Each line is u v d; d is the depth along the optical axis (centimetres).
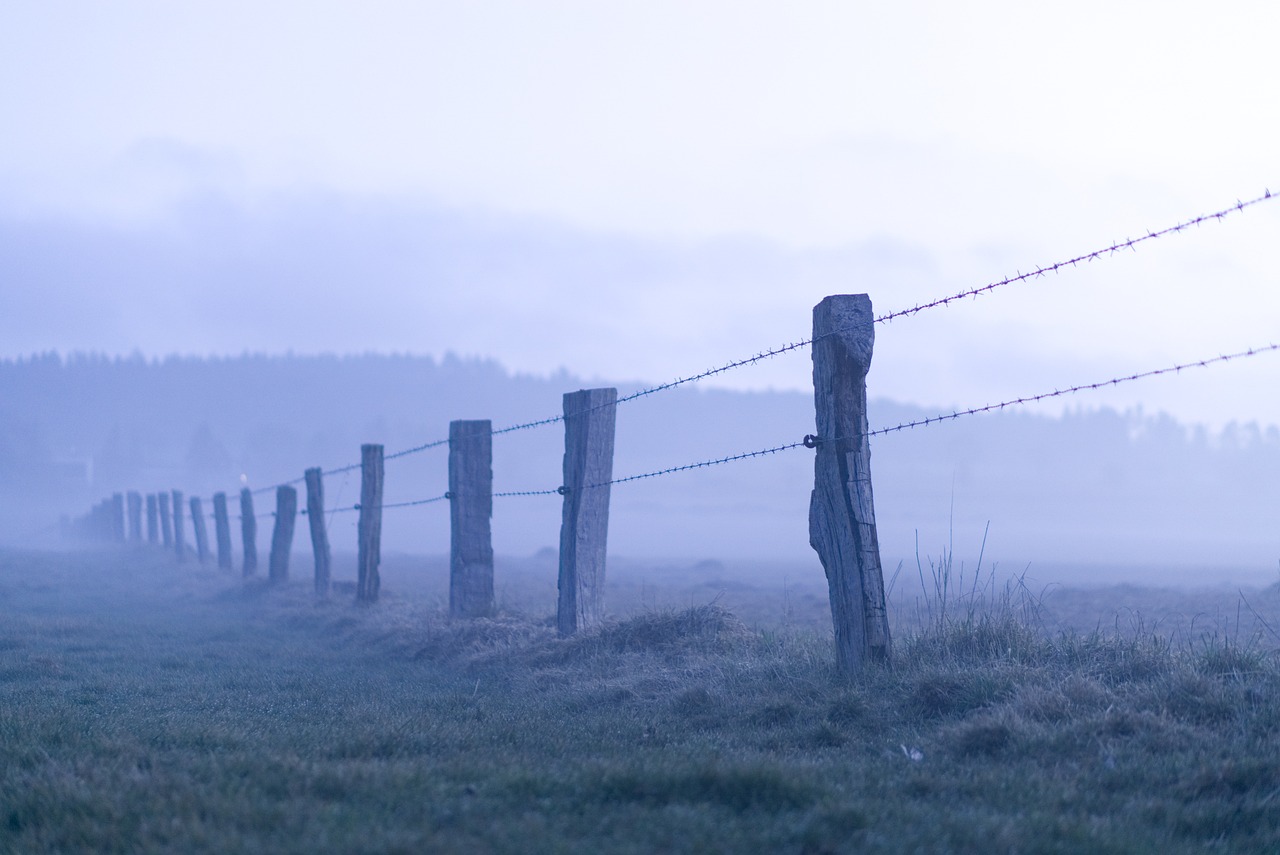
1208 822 576
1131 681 863
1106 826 552
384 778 622
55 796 592
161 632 2045
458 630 1595
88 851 510
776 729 840
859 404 993
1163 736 713
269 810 553
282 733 839
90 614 2508
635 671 1180
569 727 885
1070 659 931
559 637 1455
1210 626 1744
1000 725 745
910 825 550
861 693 889
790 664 1048
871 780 654
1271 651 956
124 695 1149
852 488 984
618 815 553
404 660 1574
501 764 682
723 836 518
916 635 1064
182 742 788
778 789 593
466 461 1792
